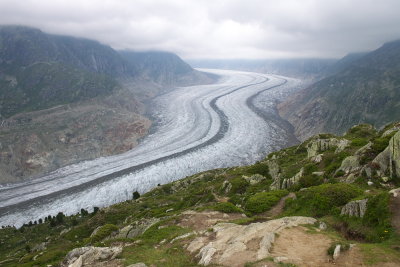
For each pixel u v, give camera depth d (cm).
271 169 6612
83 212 10000
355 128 7488
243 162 15538
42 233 8600
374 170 3441
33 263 3891
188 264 2305
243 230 2670
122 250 2886
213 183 7356
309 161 5422
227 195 5519
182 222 3641
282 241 2283
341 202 2967
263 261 1962
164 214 4669
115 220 7244
